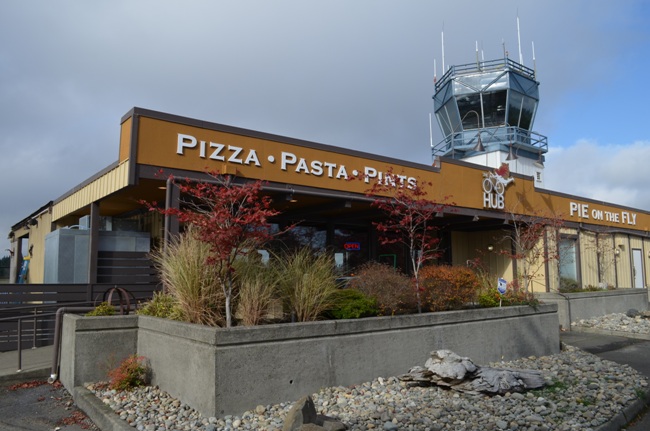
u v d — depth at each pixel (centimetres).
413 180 1410
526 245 1705
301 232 1602
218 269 683
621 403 654
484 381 671
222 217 634
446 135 3400
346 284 874
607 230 2295
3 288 980
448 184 1548
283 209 1507
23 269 2112
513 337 969
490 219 1759
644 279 2489
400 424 548
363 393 661
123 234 1206
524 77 3206
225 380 558
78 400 638
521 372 720
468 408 609
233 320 699
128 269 1177
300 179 1204
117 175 1034
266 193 1152
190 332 595
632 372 856
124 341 716
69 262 1187
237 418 553
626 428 598
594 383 749
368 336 719
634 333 1327
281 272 753
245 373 576
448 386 682
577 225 2098
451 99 3253
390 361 743
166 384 641
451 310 926
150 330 691
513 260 1836
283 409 586
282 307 738
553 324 1070
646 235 2528
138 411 571
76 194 1375
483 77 3159
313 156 1234
